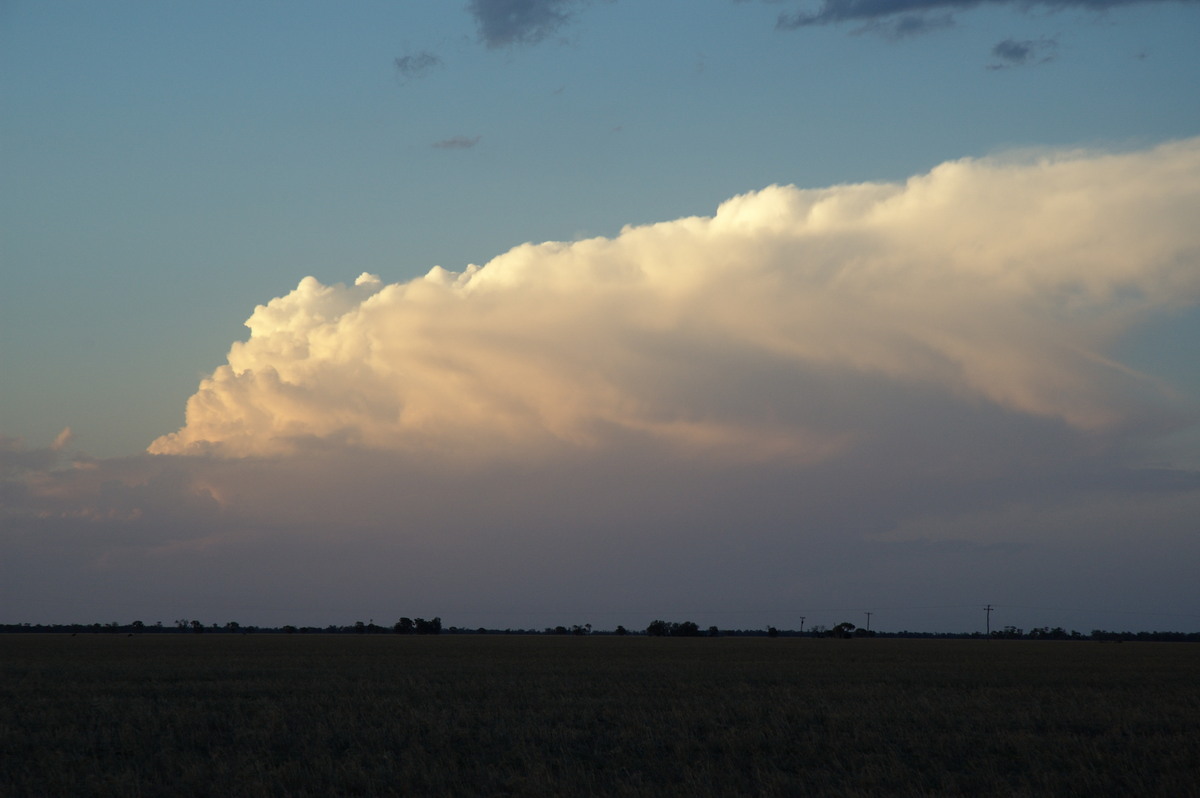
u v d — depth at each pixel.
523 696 40.75
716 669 64.25
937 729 30.16
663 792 19.86
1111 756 24.45
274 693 42.09
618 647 125.25
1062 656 101.38
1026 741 27.05
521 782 20.88
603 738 27.94
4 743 25.81
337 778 21.09
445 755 24.28
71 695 41.00
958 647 143.38
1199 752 25.38
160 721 31.25
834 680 53.03
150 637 173.38
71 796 19.94
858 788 20.52
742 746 26.23
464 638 195.38
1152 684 51.91
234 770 22.05
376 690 43.72
